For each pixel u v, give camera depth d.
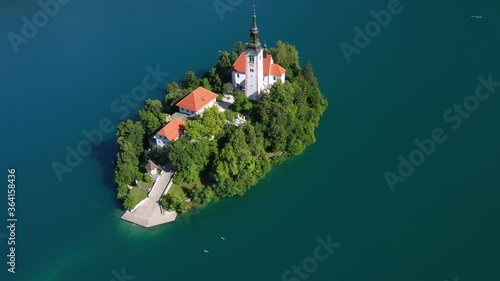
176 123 179.50
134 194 170.88
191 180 172.25
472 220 160.25
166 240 160.38
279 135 181.62
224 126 182.50
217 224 164.88
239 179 171.62
